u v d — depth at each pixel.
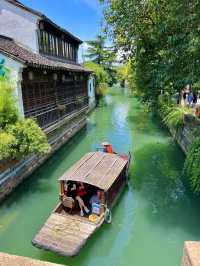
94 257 6.89
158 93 11.39
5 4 14.26
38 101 12.46
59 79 15.59
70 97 18.27
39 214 8.64
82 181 7.88
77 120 19.58
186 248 2.02
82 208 7.85
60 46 18.97
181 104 18.33
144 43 10.94
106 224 7.96
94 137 18.34
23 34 14.61
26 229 7.89
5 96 9.21
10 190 9.46
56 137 14.58
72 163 13.05
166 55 8.47
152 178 11.48
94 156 9.91
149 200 9.68
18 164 10.11
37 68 11.55
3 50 9.90
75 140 17.55
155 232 7.92
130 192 10.26
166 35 9.15
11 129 9.07
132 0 9.62
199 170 9.02
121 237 7.68
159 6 8.88
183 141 14.31
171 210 9.08
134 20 10.20
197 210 9.11
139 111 29.50
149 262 6.78
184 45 7.33
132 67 12.85
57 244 6.36
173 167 12.66
